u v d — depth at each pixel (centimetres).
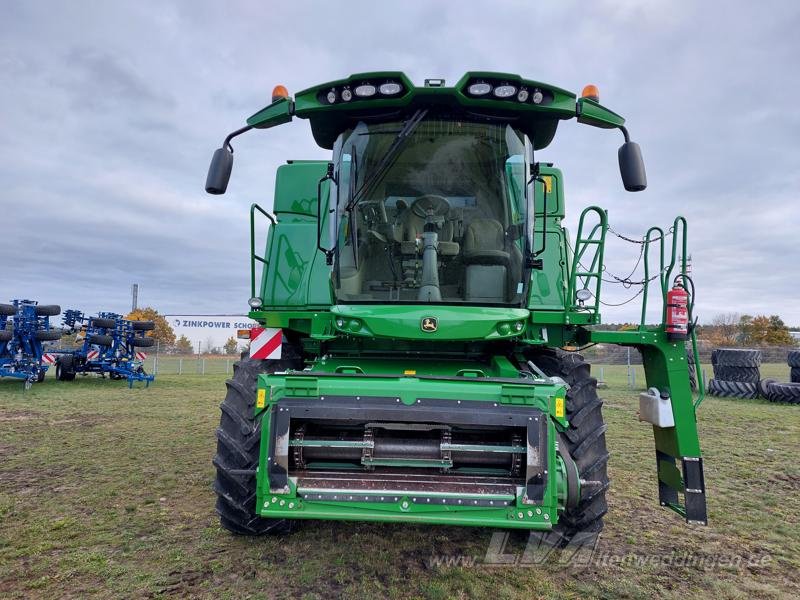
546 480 276
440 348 386
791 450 743
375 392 288
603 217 400
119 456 670
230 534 406
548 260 426
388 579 337
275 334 409
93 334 1803
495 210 401
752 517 463
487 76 368
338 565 355
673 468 377
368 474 288
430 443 294
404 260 403
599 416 374
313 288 430
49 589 318
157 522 432
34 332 1593
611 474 607
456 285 402
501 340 383
